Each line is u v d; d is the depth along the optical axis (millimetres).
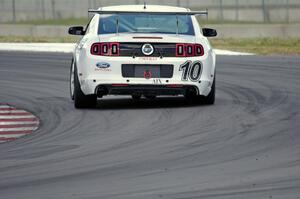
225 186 26953
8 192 26797
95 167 30625
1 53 93688
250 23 152000
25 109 47906
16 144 36719
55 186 27500
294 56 86312
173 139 36094
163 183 27578
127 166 30625
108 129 39344
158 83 43719
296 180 27672
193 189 26578
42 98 52844
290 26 118812
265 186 26859
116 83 43719
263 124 39688
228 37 120750
